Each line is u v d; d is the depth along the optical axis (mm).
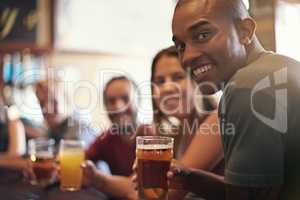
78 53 3619
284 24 849
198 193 839
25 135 2518
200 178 831
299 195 644
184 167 847
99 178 1284
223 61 703
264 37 788
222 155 855
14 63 3561
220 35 696
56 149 1529
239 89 656
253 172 629
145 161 796
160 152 792
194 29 707
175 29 737
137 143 816
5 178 1562
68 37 3654
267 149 627
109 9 3572
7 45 3639
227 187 677
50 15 3738
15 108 2582
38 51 3605
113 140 1330
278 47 814
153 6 3412
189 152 912
